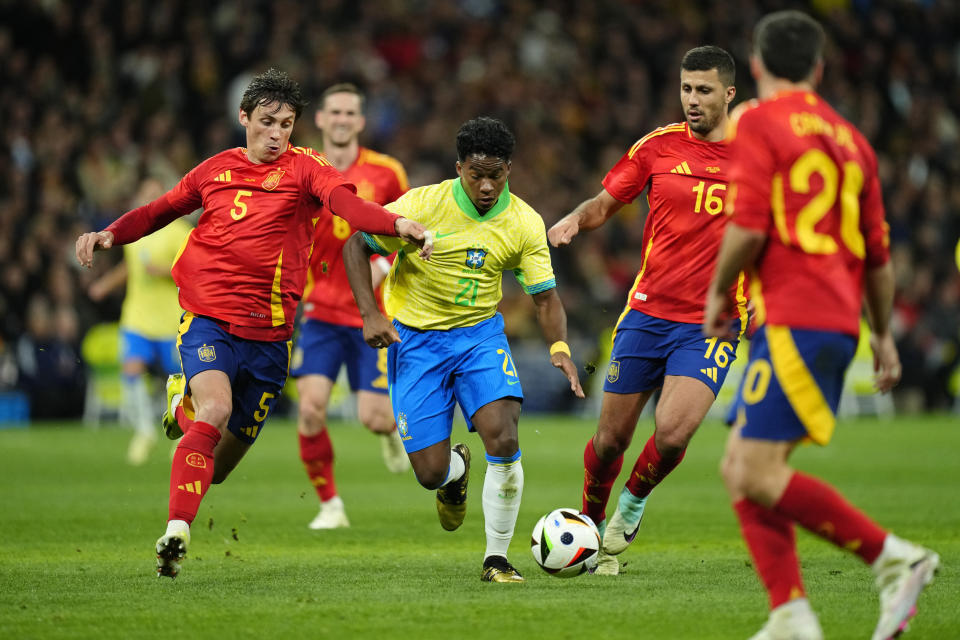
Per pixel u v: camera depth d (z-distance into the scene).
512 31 89.50
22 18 79.19
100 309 65.62
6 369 63.44
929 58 100.25
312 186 21.58
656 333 22.86
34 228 66.06
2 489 36.34
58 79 79.00
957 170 90.06
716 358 22.52
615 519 22.47
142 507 32.09
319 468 29.39
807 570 22.09
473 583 20.75
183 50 79.88
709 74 22.62
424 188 21.67
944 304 76.62
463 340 21.72
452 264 21.44
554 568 20.48
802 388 15.28
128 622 17.20
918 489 37.59
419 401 21.81
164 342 45.69
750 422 15.48
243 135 77.56
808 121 15.56
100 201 70.19
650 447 22.14
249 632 16.52
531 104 85.38
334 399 62.62
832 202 15.53
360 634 16.38
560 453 50.16
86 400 65.44
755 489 15.38
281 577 21.41
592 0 93.19
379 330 21.16
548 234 22.12
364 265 21.75
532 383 72.00
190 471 20.42
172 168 72.31
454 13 90.38
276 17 84.31
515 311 72.94
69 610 18.11
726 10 95.06
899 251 78.31
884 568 15.09
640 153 23.47
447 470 21.95
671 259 22.78
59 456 47.16
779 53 15.98
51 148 71.56
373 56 85.94
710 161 22.81
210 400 21.08
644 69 90.12
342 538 27.16
